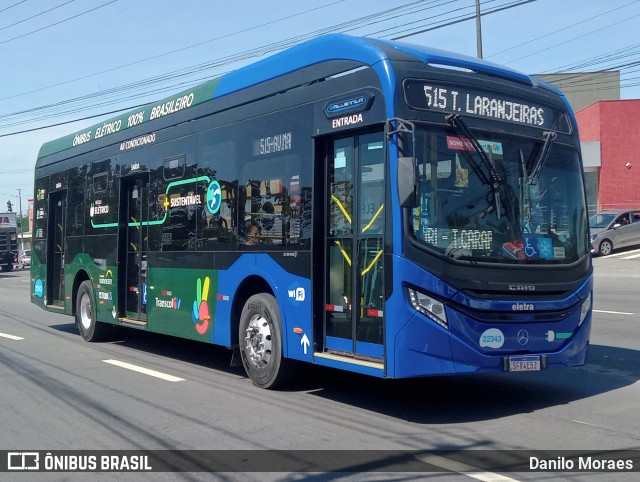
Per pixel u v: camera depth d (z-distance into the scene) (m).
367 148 7.38
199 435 6.85
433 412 7.61
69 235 14.20
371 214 7.29
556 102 8.20
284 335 8.34
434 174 7.05
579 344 7.77
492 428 6.93
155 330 11.05
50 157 15.26
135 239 11.97
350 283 7.55
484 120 7.50
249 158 9.05
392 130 6.93
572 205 8.02
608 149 38.72
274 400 8.26
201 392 8.77
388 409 7.77
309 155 8.05
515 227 7.46
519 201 7.56
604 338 12.32
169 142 10.88
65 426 7.28
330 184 7.89
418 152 6.99
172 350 12.34
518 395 8.39
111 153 12.62
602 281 24.08
